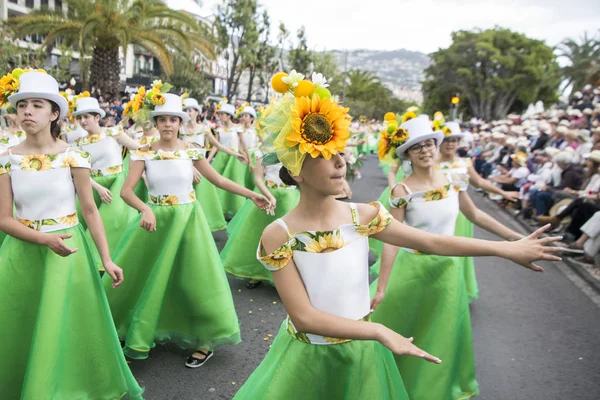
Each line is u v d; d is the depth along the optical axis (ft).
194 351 13.34
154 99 13.20
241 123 33.50
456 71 177.58
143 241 13.25
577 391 12.62
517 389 12.64
